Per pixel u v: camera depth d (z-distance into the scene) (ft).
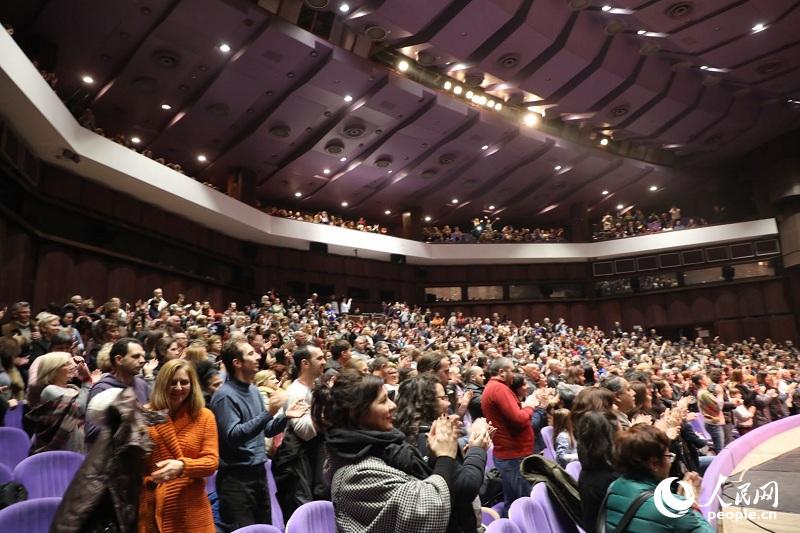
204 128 44.88
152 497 6.48
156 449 6.57
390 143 49.88
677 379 23.80
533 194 63.52
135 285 40.32
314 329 32.48
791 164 57.98
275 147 48.37
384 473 4.80
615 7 37.37
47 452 8.75
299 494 8.52
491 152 53.31
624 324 66.03
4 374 12.92
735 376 23.81
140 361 8.81
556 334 53.62
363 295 61.26
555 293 67.67
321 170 53.52
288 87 41.24
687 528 5.74
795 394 26.86
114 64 37.11
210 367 10.19
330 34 37.09
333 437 5.13
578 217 67.41
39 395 9.83
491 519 9.17
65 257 35.04
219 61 37.83
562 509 8.37
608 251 65.72
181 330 22.68
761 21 39.24
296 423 8.86
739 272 61.16
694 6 37.40
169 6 32.89
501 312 66.49
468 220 70.33
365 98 43.19
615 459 6.61
